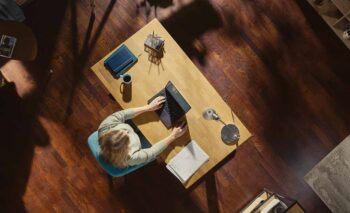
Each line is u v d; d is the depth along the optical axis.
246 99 4.41
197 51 4.47
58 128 4.32
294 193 4.28
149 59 3.36
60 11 4.52
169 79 3.34
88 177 4.26
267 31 4.54
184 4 4.55
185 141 3.27
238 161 4.30
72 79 4.40
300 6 4.58
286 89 4.45
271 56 4.50
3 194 4.22
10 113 4.34
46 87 4.39
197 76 3.34
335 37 4.54
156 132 3.29
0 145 4.29
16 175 4.25
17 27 3.74
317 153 4.34
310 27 4.55
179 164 3.23
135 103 3.33
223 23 4.54
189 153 3.24
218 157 3.25
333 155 4.34
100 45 4.47
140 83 3.34
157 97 3.28
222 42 4.50
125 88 3.33
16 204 4.20
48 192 4.23
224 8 4.56
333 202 4.27
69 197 4.22
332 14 4.50
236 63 4.47
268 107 4.40
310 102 4.43
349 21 4.30
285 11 4.57
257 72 4.46
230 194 4.25
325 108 4.42
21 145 4.29
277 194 4.02
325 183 4.30
